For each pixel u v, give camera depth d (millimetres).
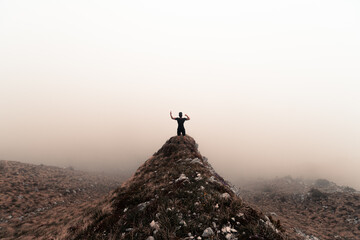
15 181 22469
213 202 6156
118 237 5449
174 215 5578
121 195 10656
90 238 6238
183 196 7086
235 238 4402
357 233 16719
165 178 10594
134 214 6617
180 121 18250
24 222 13992
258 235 4488
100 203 12023
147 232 5105
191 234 4656
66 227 9562
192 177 9328
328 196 29141
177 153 16172
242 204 6191
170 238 4516
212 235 4441
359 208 22250
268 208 28281
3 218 14414
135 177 14258
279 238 4520
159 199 7137
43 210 17266
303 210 26297
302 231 16234
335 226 19047
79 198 22984
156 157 17609
